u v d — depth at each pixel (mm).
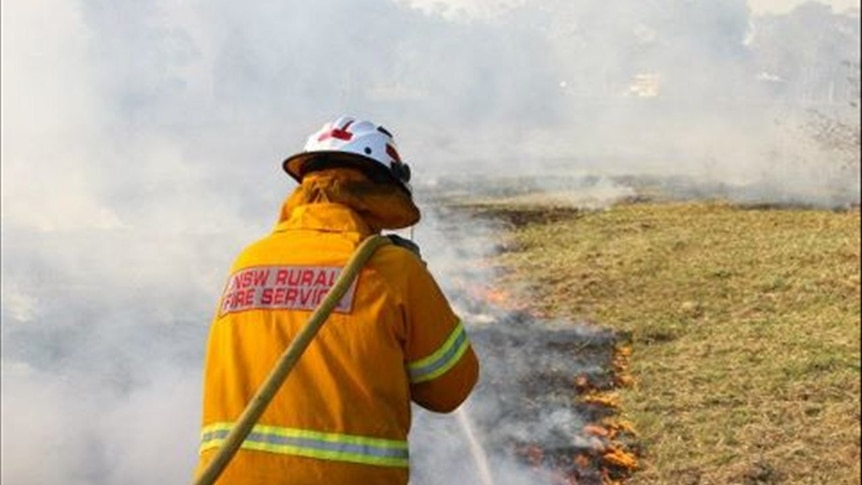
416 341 1938
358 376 1855
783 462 4148
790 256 6938
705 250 7215
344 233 1988
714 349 5402
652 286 6469
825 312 5859
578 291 6426
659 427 4508
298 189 2086
